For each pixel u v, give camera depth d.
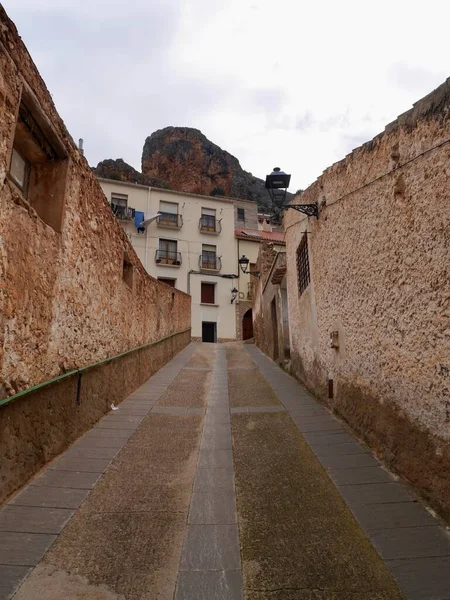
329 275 6.00
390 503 3.35
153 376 9.68
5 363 3.38
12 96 3.36
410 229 3.64
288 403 6.81
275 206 6.39
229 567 2.58
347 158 5.13
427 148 3.34
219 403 7.03
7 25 3.27
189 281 26.31
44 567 2.56
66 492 3.60
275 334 12.67
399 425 3.92
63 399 4.62
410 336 3.69
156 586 2.41
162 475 4.02
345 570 2.53
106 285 6.36
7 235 3.38
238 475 4.03
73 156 4.92
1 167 3.21
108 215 6.46
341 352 5.59
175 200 27.09
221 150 47.16
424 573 2.47
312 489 3.67
